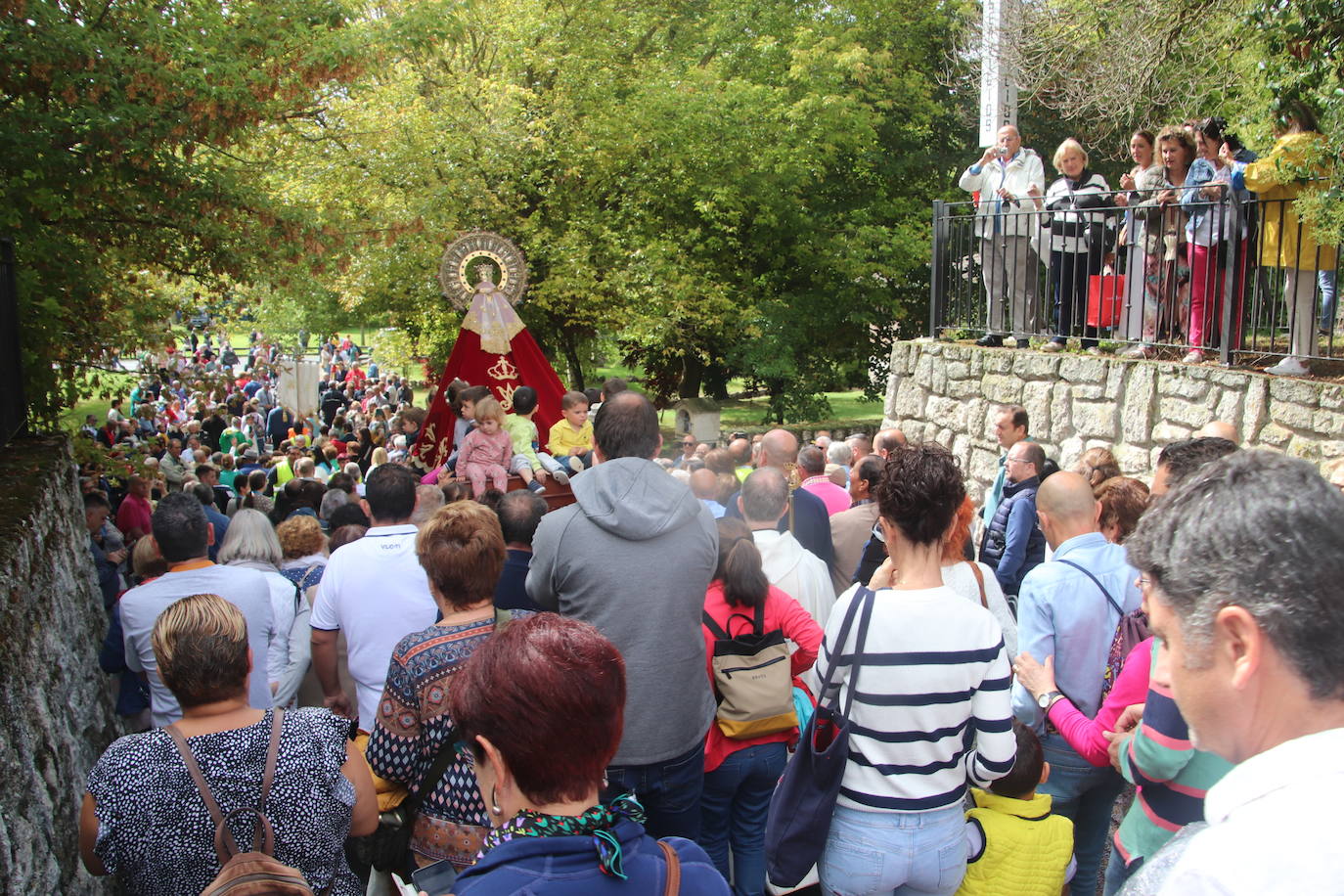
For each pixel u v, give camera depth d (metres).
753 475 4.18
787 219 21.55
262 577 4.15
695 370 24.88
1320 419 6.29
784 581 4.00
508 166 18.53
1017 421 6.62
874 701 2.63
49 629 4.21
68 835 3.67
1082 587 3.28
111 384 9.02
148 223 8.26
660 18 22.83
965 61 19.88
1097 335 8.52
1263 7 6.98
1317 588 1.10
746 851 3.54
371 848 3.06
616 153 20.14
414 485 4.04
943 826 2.71
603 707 1.61
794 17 21.53
